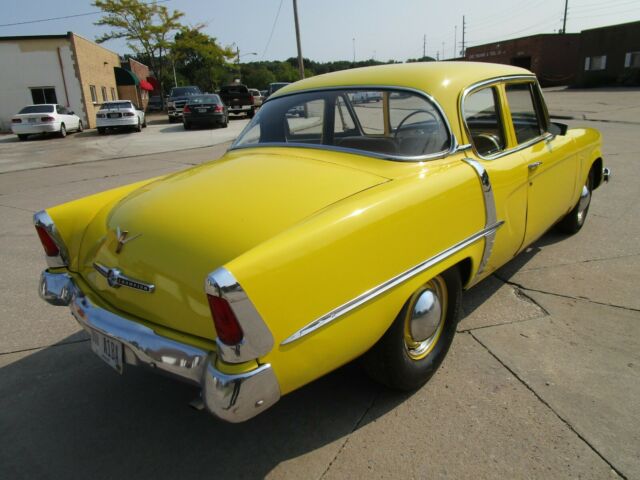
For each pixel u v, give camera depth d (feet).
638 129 41.29
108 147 50.42
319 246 6.42
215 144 48.80
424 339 8.87
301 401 8.84
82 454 7.84
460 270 9.54
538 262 14.16
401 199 7.50
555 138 12.75
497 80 10.55
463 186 8.59
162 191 8.38
